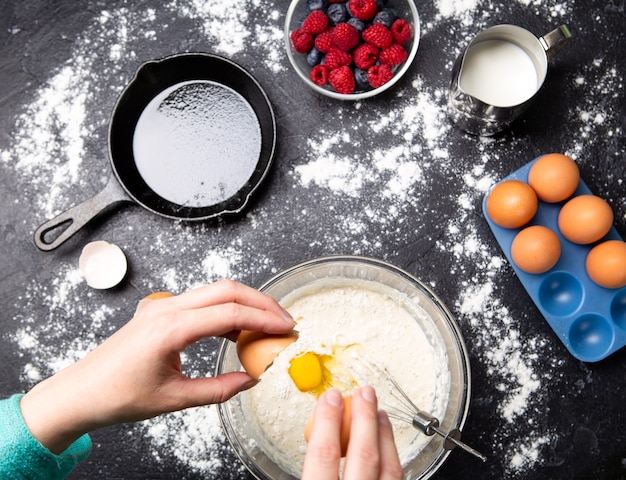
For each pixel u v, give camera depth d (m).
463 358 0.72
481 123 0.77
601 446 0.78
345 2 0.78
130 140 0.81
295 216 0.80
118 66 0.81
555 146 0.80
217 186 0.80
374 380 0.73
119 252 0.79
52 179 0.81
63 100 0.81
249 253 0.80
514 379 0.79
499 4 0.81
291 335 0.61
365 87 0.80
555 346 0.79
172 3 0.81
